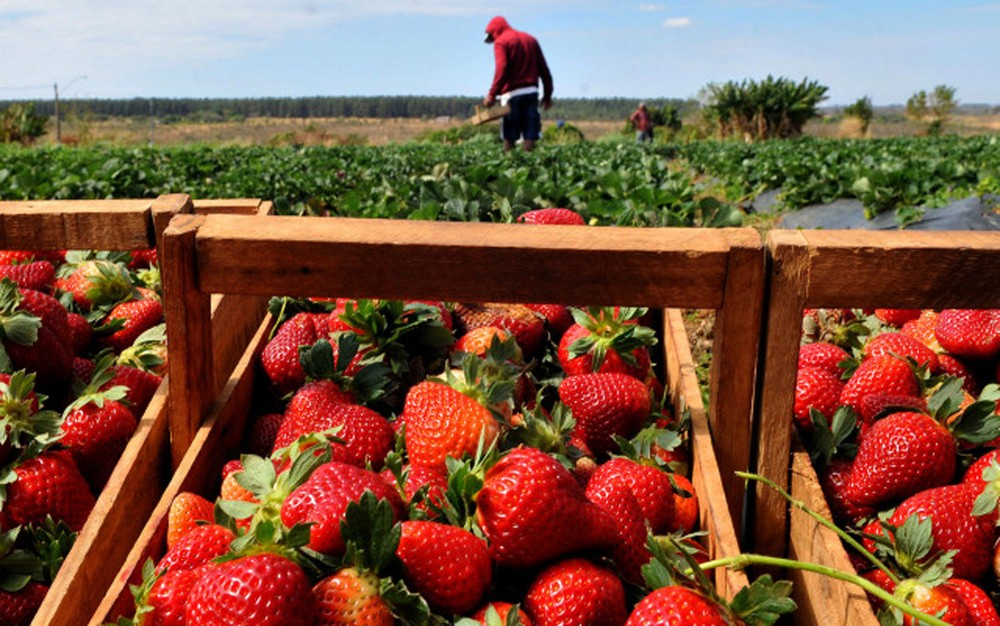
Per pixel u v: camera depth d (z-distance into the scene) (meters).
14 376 2.35
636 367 2.87
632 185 7.46
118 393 2.55
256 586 1.60
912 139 35.75
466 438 2.22
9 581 2.17
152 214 2.53
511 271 2.25
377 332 2.82
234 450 2.75
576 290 2.25
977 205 8.84
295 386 2.98
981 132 75.88
